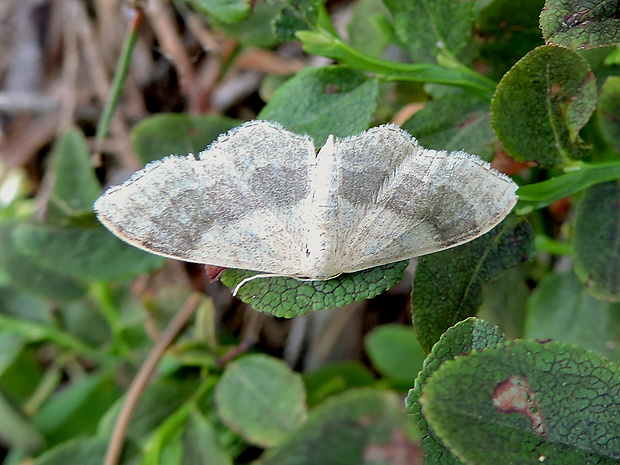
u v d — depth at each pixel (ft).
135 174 0.16
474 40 0.17
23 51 0.34
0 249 0.23
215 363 0.21
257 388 0.19
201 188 0.16
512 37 0.17
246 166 0.16
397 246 0.15
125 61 0.22
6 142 0.32
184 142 0.21
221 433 0.21
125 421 0.19
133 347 0.24
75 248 0.21
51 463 0.19
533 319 0.19
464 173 0.15
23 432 0.24
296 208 0.16
